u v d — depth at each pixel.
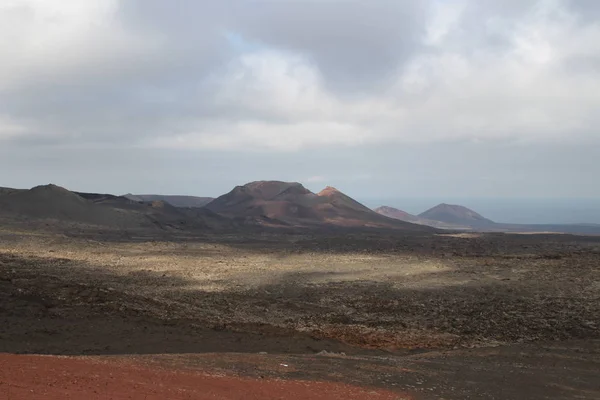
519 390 15.02
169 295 36.03
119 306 26.97
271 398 11.45
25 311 24.06
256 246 83.25
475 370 17.28
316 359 17.73
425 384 14.80
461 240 99.94
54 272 45.16
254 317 29.59
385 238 102.88
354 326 28.41
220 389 11.74
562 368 18.48
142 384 11.18
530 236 115.38
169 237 98.00
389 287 41.31
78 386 10.19
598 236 115.81
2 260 52.12
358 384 14.08
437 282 42.91
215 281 44.62
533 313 31.08
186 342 21.00
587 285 38.78
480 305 34.03
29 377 10.53
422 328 28.31
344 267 53.75
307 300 36.72
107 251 68.38
